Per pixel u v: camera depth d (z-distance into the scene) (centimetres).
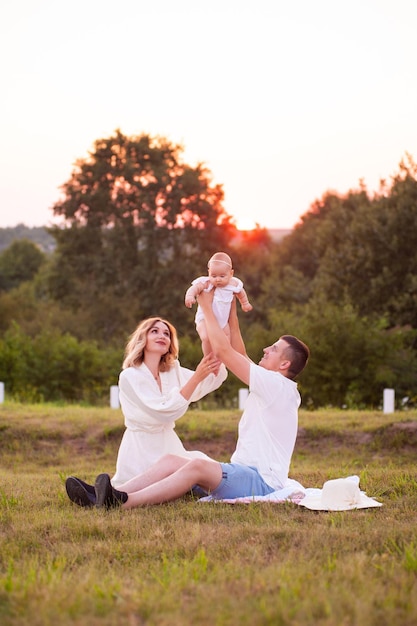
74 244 4941
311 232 6156
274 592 426
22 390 2450
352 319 2397
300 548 532
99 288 4881
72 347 2644
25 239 8600
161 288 4866
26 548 545
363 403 2395
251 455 701
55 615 392
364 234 3581
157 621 386
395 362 2433
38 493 775
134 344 738
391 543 540
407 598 414
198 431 1264
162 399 707
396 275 3553
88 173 5028
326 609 391
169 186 4944
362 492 712
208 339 709
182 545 541
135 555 527
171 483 670
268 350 727
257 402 707
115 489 657
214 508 650
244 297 706
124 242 4903
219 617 384
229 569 475
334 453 1170
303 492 700
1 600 423
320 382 2389
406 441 1176
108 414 1422
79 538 572
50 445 1241
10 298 5825
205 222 5025
